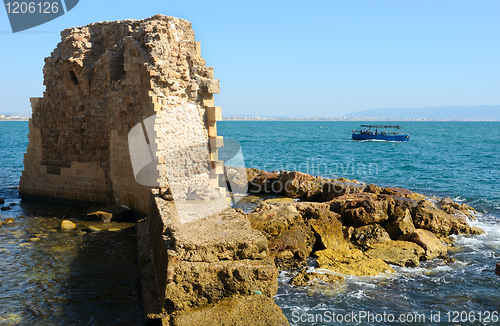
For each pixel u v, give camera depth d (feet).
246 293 29.09
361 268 42.01
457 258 46.65
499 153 199.31
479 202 79.97
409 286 38.88
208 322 26.02
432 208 55.11
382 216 50.80
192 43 57.21
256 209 51.55
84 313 30.50
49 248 44.24
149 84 50.72
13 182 93.81
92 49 59.16
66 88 61.98
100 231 50.14
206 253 29.48
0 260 40.57
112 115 56.65
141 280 34.76
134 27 55.42
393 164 150.61
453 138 340.18
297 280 39.04
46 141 66.49
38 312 30.48
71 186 63.93
